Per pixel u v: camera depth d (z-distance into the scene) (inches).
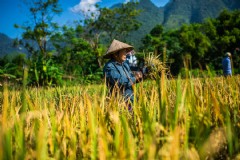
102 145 37.4
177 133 32.2
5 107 36.9
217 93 63.2
